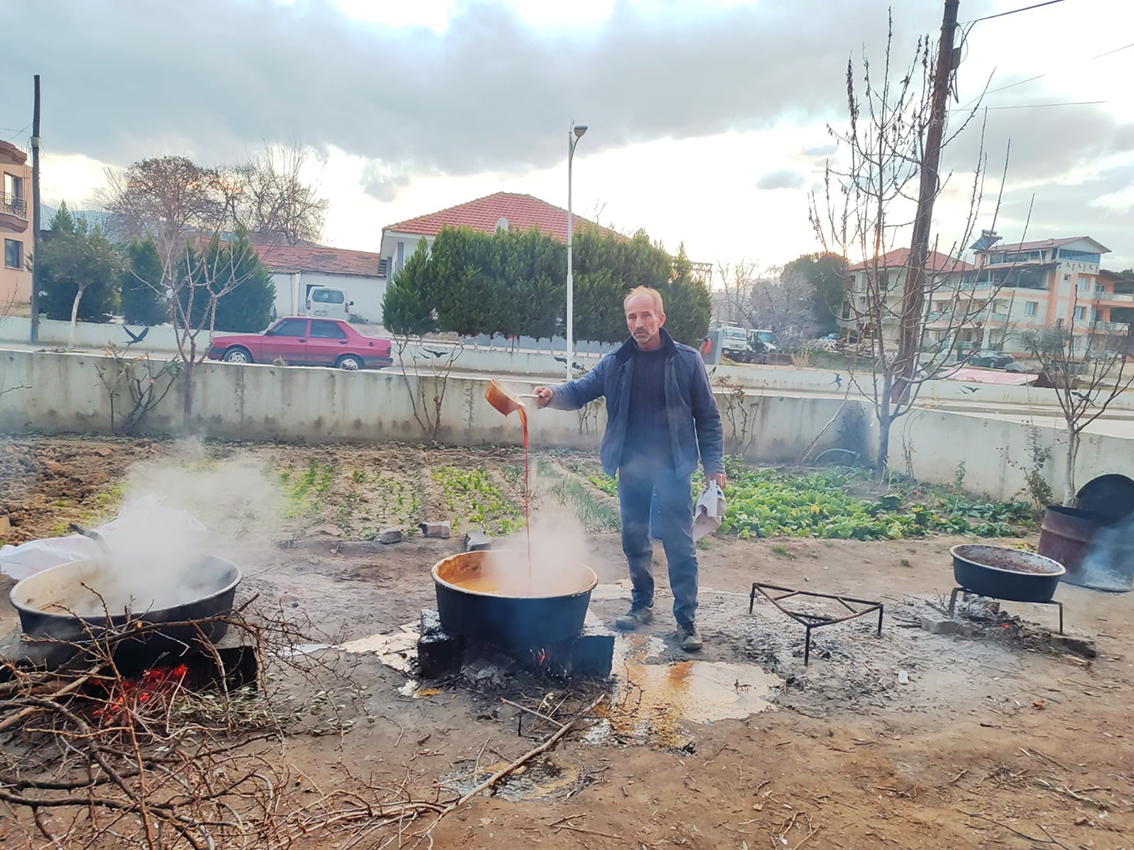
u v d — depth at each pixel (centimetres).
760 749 300
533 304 2294
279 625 346
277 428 1023
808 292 5238
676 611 407
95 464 815
